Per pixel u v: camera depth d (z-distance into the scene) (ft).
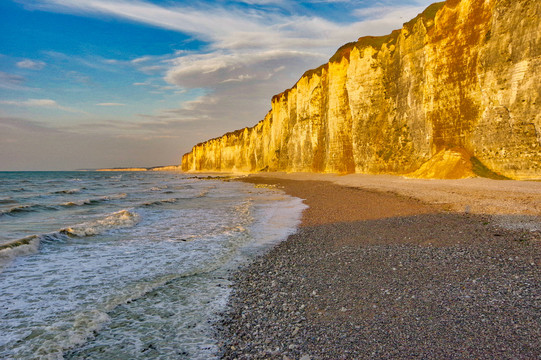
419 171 116.37
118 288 26.84
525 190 66.18
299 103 250.16
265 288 25.85
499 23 97.55
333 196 95.35
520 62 89.61
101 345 17.97
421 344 15.67
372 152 156.04
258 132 370.53
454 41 114.01
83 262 34.63
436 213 51.60
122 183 239.30
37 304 23.66
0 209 75.25
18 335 19.04
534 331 15.89
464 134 107.76
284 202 91.40
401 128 140.77
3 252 35.53
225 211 75.20
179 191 148.05
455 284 22.82
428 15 134.92
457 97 111.14
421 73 128.77
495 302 19.42
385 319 18.63
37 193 133.28
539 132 83.92
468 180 91.91
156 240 45.39
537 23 86.12
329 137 195.83
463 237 35.73
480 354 14.44
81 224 55.01
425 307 19.67
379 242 37.60
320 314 20.18
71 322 20.65
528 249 29.17
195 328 19.71
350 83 171.63
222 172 463.83
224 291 25.73
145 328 19.86
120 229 53.62
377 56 163.12
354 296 22.52
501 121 94.48
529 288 20.92
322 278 27.02
